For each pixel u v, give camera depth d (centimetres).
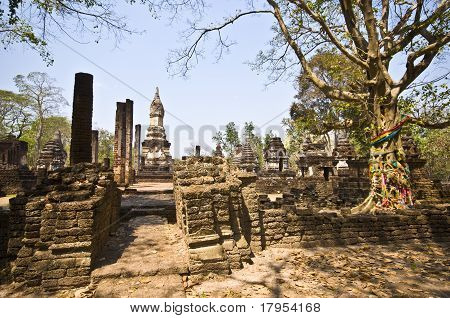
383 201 909
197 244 479
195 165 611
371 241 695
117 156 1675
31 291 414
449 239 739
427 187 1473
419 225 733
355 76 1080
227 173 657
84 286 424
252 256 577
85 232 441
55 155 2612
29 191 517
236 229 562
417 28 902
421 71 944
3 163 2281
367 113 985
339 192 1562
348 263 532
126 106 1734
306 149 2584
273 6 1011
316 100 2886
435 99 906
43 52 927
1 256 620
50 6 870
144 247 561
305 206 1102
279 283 439
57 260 427
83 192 473
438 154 2134
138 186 1788
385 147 942
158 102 2786
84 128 938
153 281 429
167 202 1034
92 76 972
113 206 671
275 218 650
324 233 672
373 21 900
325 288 419
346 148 2147
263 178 2094
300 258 564
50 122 4084
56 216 445
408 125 1041
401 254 599
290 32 1079
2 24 894
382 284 432
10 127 3753
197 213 493
